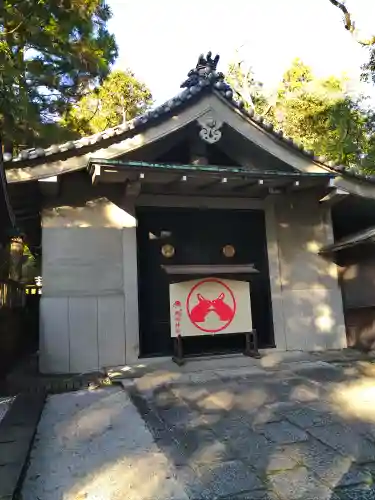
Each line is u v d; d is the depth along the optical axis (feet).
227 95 27.48
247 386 21.44
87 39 42.93
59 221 26.53
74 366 25.34
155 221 29.27
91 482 12.51
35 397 20.43
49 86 46.42
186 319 27.04
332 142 62.75
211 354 28.17
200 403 18.99
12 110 36.91
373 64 44.04
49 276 25.88
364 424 15.80
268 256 30.73
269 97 80.28
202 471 12.59
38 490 12.19
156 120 26.35
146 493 11.60
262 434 15.23
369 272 28.99
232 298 28.25
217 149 30.17
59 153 24.67
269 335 30.30
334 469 12.33
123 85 80.84
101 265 26.73
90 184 27.32
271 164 30.09
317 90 67.26
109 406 19.34
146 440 15.30
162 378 22.94
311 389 20.71
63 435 16.19
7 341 25.46
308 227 31.94
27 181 24.44
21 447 13.96
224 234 30.66
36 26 36.83
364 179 30.83
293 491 11.16
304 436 14.90
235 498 10.98
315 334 30.66
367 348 29.27
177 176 25.68
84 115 73.41
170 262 29.04
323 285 31.55
